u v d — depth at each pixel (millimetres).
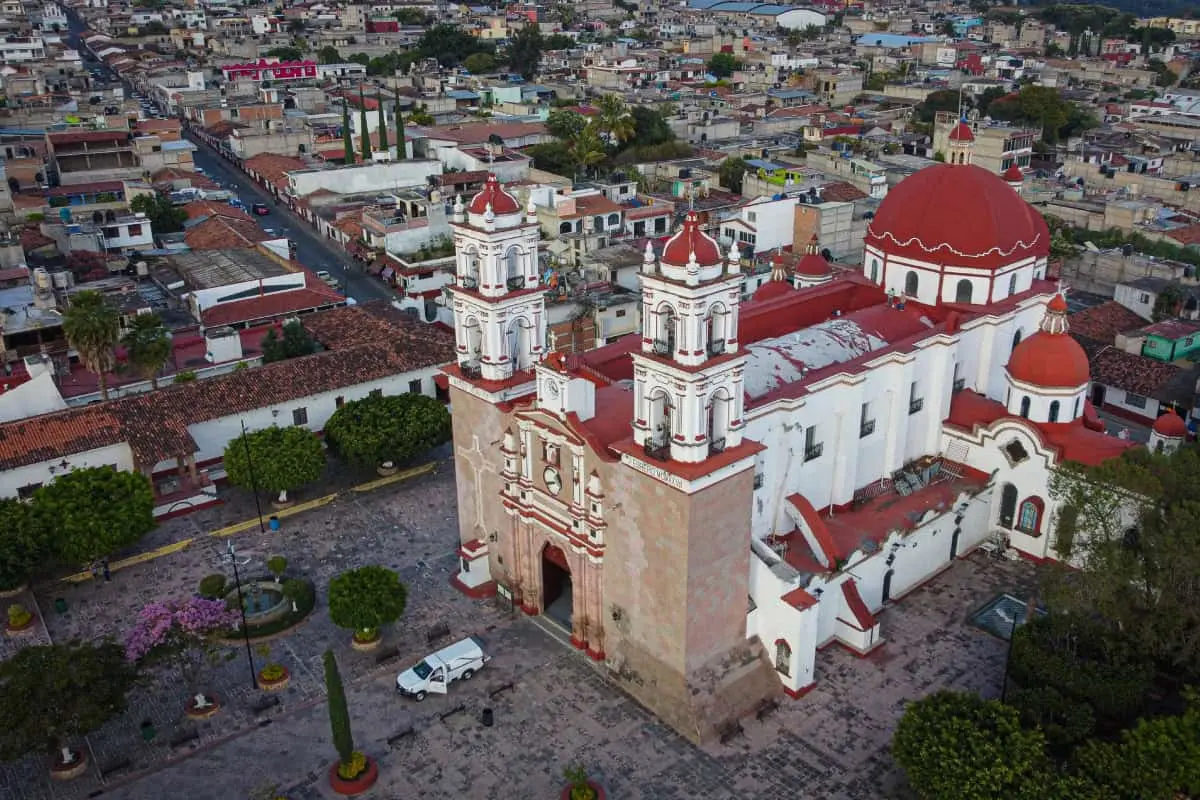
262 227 138125
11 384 79312
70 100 179500
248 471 67750
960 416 66500
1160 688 52312
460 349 58875
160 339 76500
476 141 160750
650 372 46688
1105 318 96000
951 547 63594
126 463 69625
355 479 74750
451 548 66312
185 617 49938
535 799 46406
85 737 50531
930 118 196000
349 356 80750
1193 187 134625
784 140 171500
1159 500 50562
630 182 135500
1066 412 62344
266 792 46406
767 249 118188
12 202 123562
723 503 48281
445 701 52812
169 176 146000
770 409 53969
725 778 47469
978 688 52781
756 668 52750
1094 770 41781
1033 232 68875
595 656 55250
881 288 70312
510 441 56188
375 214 125500
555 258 109438
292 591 59781
